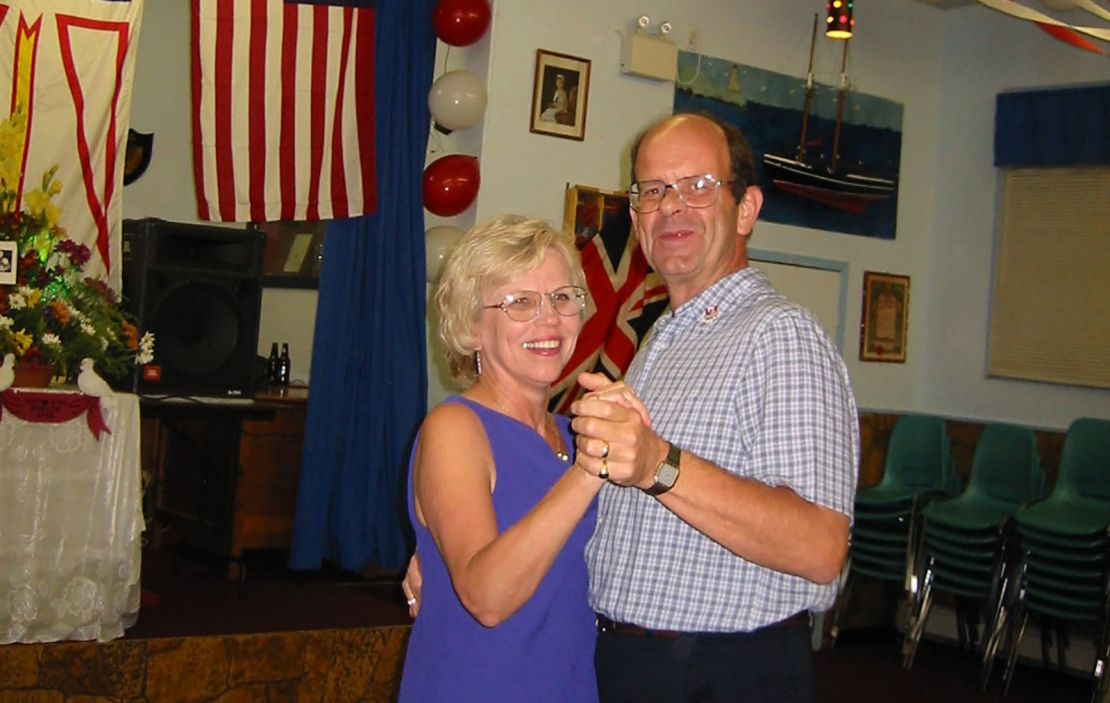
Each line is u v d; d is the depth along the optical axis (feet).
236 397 16.76
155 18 22.39
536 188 17.69
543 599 5.94
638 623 6.31
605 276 17.87
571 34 17.98
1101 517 17.54
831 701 16.78
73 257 13.87
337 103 16.34
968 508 19.01
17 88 14.98
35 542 12.56
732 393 6.18
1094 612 16.94
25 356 12.89
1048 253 20.92
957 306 22.06
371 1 16.46
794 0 20.51
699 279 6.82
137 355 14.79
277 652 13.94
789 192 20.56
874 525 19.74
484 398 6.16
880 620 21.20
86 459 12.87
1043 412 20.77
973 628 20.12
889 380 22.13
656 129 6.95
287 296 22.65
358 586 17.03
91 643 12.82
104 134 15.58
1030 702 17.28
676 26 19.10
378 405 16.90
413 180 17.02
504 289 6.10
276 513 17.43
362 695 14.53
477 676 5.83
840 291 21.38
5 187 14.29
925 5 22.24
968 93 22.11
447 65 17.53
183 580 16.62
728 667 6.13
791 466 5.79
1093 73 20.31
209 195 15.81
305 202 16.31
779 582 6.15
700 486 5.23
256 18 15.80
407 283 16.94
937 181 22.52
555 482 5.96
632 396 5.03
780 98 20.38
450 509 5.58
